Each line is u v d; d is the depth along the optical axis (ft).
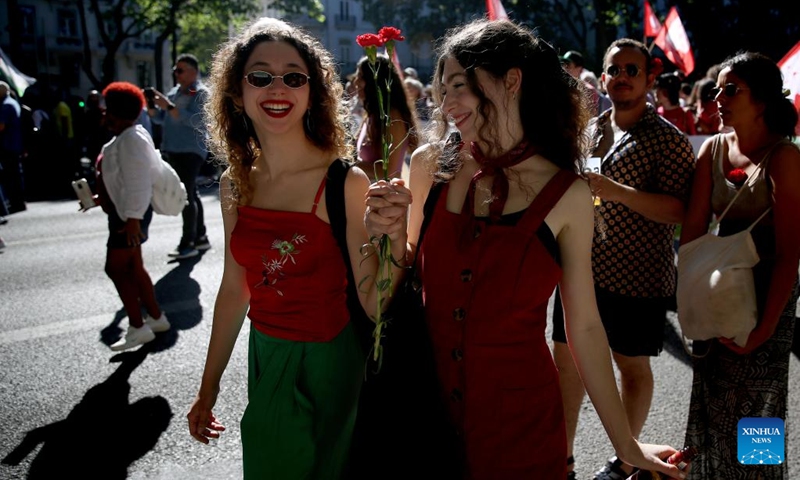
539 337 5.41
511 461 5.34
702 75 81.71
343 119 6.48
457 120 5.39
